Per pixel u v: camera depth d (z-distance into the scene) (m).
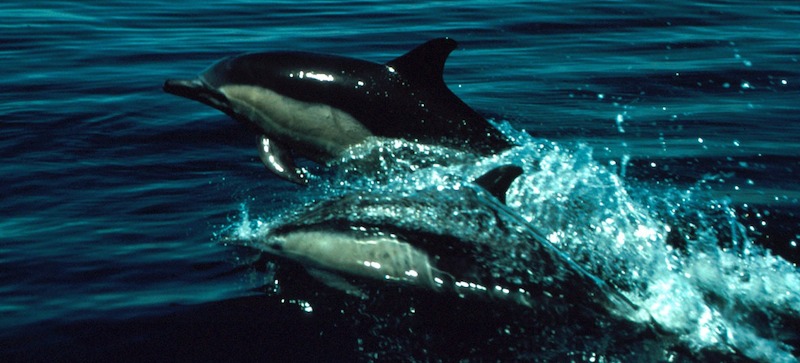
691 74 19.03
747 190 13.05
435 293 9.84
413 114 12.48
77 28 22.41
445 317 9.47
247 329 9.27
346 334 9.20
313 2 25.61
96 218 11.88
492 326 9.31
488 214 10.28
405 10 24.61
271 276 10.33
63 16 23.59
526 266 9.80
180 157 14.17
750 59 20.16
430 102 12.48
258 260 10.71
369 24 23.12
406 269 10.02
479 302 9.66
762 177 13.56
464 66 19.58
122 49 20.58
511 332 9.21
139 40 21.41
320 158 13.19
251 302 9.77
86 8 24.56
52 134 14.94
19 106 16.33
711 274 10.41
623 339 9.09
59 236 11.33
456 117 12.49
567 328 9.26
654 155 14.39
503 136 12.63
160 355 8.83
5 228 11.51
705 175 13.61
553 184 12.22
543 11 24.61
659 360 8.74
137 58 19.84
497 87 18.09
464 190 10.62
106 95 17.12
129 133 15.10
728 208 12.36
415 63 12.48
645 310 9.52
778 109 16.81
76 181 13.09
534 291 9.61
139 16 23.77
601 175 12.77
